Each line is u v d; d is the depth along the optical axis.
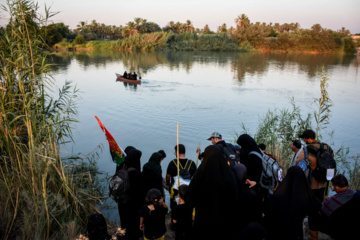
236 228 3.21
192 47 99.94
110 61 59.56
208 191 3.11
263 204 4.05
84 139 13.55
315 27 101.62
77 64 52.75
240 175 3.69
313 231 4.25
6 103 6.05
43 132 6.42
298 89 30.14
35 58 6.67
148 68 48.00
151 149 12.74
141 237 5.25
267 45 102.06
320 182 4.69
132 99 23.77
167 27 147.50
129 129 15.57
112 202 7.48
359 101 24.23
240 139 4.75
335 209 4.04
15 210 4.49
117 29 151.62
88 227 3.51
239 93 27.58
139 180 4.73
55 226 4.89
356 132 15.49
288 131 10.36
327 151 4.71
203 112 19.80
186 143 13.70
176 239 4.29
